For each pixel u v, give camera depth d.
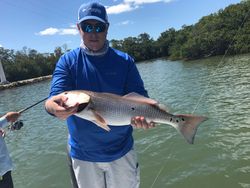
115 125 1.08
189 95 5.82
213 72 9.09
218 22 19.92
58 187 2.54
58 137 4.16
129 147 1.27
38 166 3.08
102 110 1.03
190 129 1.05
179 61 20.08
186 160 2.69
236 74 7.64
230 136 3.09
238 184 2.20
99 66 1.18
